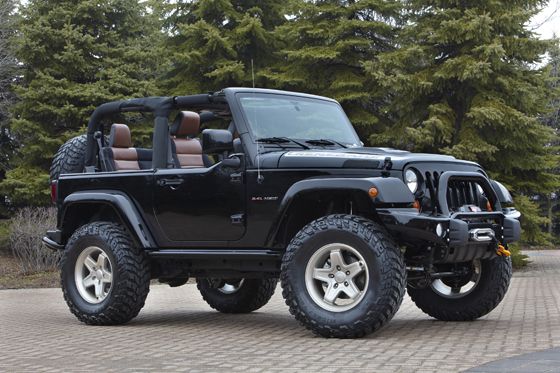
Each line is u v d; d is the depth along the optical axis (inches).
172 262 308.7
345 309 251.1
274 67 822.5
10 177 800.3
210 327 303.1
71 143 352.2
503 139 681.6
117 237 310.5
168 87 872.9
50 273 669.9
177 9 882.1
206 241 293.0
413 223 245.9
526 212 680.4
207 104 302.8
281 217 267.9
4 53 884.6
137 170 316.2
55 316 361.7
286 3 888.9
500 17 677.9
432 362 204.8
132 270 307.1
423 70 696.4
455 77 690.2
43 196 790.5
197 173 292.7
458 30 673.0
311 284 257.6
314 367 202.2
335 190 255.3
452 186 272.2
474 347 230.4
